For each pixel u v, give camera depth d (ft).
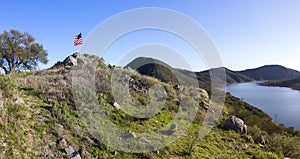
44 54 69.87
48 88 25.43
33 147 15.49
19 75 33.14
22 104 19.65
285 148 29.17
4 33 62.69
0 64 62.34
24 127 16.78
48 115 19.42
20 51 62.90
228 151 24.23
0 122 15.84
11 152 14.23
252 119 42.73
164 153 20.11
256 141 30.22
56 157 15.49
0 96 18.21
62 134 17.79
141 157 18.69
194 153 21.56
